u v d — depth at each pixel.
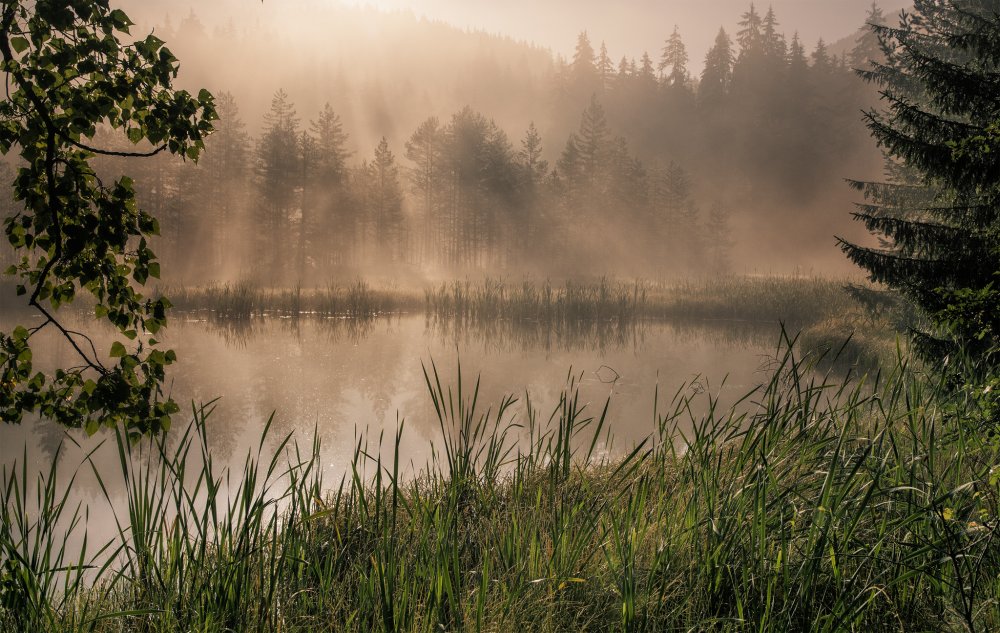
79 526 6.59
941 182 9.70
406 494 5.22
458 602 2.84
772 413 3.72
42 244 3.39
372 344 22.09
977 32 9.45
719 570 2.88
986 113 8.54
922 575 2.85
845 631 2.55
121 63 3.26
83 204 3.32
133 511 3.24
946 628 2.69
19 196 3.29
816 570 2.73
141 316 3.60
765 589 2.84
